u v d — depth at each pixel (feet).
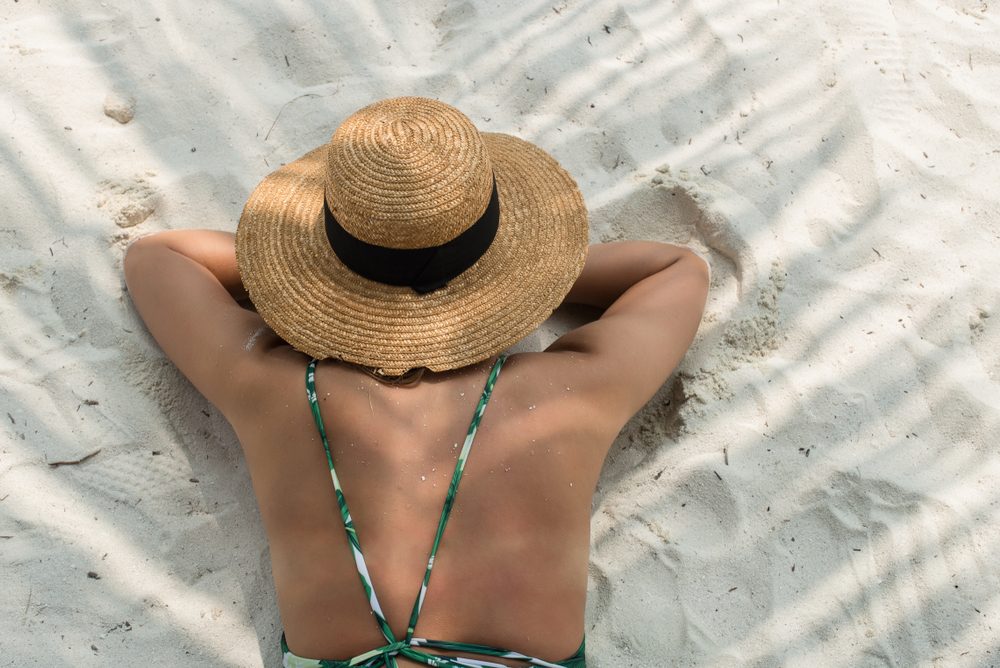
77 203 7.13
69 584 6.06
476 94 8.00
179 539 6.34
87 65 7.64
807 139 7.82
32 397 6.49
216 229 7.38
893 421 6.66
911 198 7.51
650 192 7.54
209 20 7.96
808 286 7.16
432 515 5.09
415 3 8.36
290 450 5.35
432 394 5.29
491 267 5.39
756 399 6.73
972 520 6.27
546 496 5.22
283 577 5.33
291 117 7.77
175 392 6.71
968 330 6.98
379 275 5.16
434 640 4.98
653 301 6.39
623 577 6.31
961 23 8.41
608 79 8.04
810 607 6.11
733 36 8.23
